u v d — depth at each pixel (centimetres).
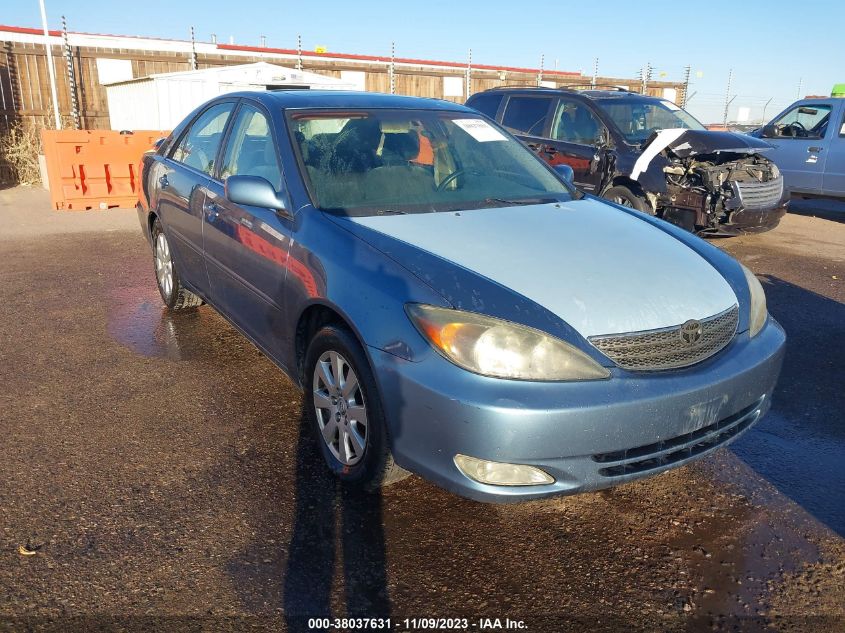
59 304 557
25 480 302
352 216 313
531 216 332
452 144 392
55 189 1053
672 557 266
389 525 280
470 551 266
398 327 254
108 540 264
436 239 291
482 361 239
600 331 250
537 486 242
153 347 465
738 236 915
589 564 261
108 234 865
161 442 339
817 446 354
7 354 447
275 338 344
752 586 251
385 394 258
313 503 292
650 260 293
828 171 1042
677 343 261
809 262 771
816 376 445
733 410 273
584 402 236
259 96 400
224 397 391
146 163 537
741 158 788
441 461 246
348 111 383
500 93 955
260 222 344
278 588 242
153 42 2341
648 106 866
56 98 1471
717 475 326
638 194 783
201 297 459
